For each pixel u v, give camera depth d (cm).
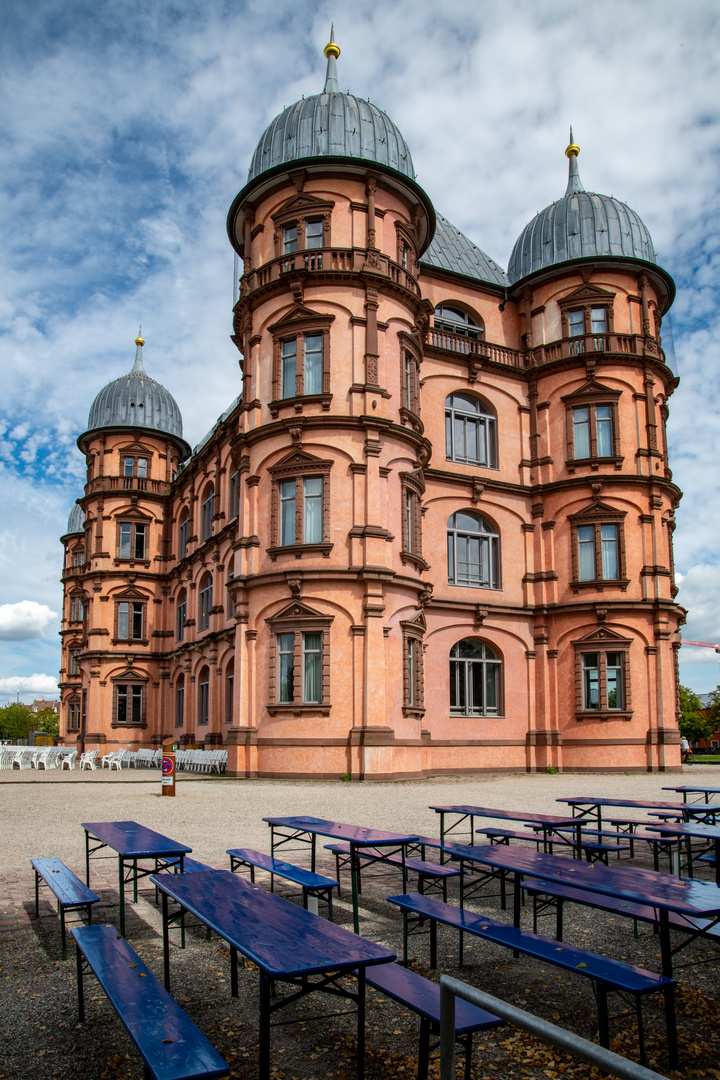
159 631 5009
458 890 1038
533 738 3428
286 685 2698
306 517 2767
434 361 3488
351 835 877
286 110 3109
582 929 856
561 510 3547
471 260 3909
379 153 2981
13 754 4284
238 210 3134
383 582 2689
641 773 3247
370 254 2861
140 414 5278
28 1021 593
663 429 3712
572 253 3684
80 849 1248
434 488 3412
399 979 523
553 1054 550
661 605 3406
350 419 2741
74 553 6931
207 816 1589
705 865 1245
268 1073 455
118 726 4859
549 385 3656
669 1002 539
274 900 598
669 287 3753
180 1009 463
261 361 2944
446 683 3300
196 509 4525
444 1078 368
